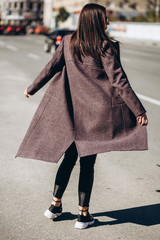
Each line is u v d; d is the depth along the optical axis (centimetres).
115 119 260
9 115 642
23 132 545
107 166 422
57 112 267
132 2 6353
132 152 478
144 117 255
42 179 377
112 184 369
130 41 3719
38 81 273
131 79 1120
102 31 257
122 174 398
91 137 262
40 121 272
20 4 8344
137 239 270
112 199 335
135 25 4116
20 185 359
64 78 270
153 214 310
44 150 268
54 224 287
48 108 270
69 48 264
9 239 263
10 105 720
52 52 1906
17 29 4578
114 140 260
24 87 923
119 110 261
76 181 371
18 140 507
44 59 1606
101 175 393
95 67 258
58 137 267
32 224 286
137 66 1485
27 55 1772
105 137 261
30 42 2911
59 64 271
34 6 8244
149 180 384
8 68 1273
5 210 307
